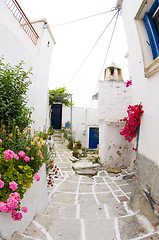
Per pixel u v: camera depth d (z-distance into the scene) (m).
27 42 4.23
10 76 2.66
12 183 1.32
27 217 1.76
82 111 13.76
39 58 4.99
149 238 1.56
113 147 5.29
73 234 1.70
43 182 2.45
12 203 1.20
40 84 5.24
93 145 13.59
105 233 1.72
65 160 6.02
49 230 1.75
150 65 2.24
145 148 2.42
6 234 1.31
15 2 3.55
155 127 2.12
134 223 1.92
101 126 5.64
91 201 2.89
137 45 2.81
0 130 2.05
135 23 2.79
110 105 5.36
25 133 2.29
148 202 2.11
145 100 2.50
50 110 12.10
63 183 3.78
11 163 1.50
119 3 3.55
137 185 2.55
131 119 2.75
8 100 2.37
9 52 3.41
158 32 2.47
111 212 2.42
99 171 4.89
